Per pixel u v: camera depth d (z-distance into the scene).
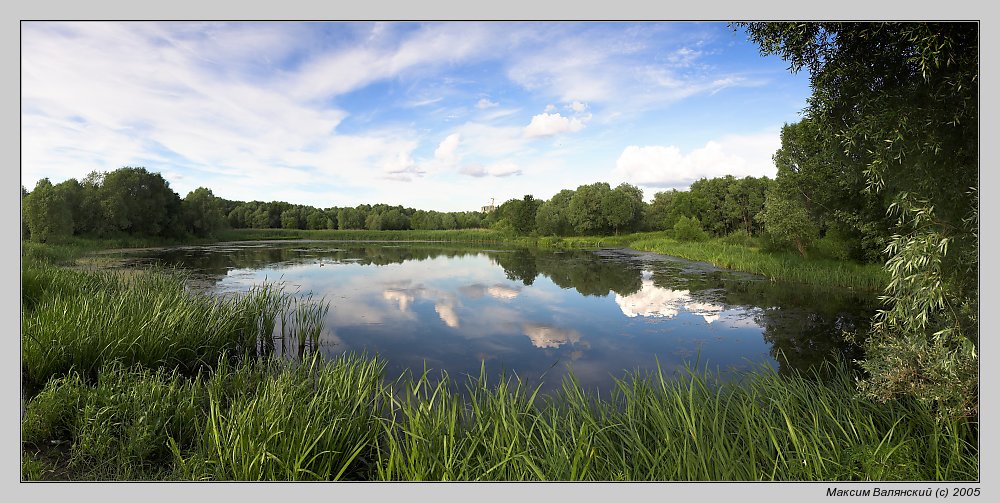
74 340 6.81
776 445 3.98
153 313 8.33
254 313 9.98
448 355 9.24
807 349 9.27
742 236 37.19
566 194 78.62
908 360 4.39
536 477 3.98
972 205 4.65
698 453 3.99
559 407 5.70
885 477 3.72
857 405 4.99
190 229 50.69
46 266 12.63
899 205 5.00
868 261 16.97
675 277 20.16
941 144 4.74
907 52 4.98
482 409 5.35
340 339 10.48
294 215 88.62
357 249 42.59
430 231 72.56
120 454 4.68
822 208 17.53
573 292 16.77
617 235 58.28
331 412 5.16
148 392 5.59
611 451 4.40
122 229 41.16
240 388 6.32
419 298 15.63
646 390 5.41
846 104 5.69
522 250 42.03
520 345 9.95
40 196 32.06
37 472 4.37
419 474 3.91
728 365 8.38
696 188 65.94
